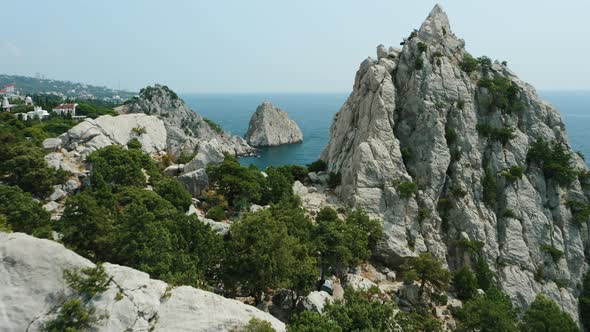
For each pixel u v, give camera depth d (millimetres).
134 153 70125
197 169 79312
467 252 68688
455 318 53562
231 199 72500
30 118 147375
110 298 26781
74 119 169375
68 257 27547
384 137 76500
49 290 26078
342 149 87500
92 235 39844
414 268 56312
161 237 38000
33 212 41094
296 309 43125
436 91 80500
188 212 61875
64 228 39438
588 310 69188
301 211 60750
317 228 54625
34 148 63656
